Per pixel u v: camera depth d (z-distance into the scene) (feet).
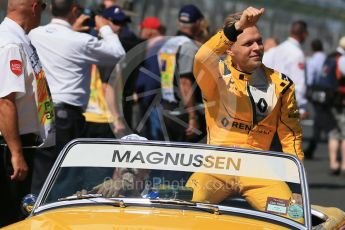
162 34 87.40
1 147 50.78
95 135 69.56
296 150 50.26
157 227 37.14
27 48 50.75
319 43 129.18
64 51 62.39
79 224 37.42
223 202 42.88
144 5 107.55
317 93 120.06
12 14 50.67
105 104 67.41
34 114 51.13
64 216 38.93
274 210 42.11
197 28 75.10
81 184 42.37
